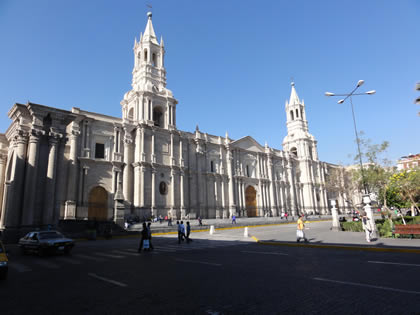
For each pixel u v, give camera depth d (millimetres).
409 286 7668
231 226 40594
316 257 13336
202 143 53688
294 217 57375
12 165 25859
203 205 51312
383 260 11969
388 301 6465
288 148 80062
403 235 19484
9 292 8078
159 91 49969
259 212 61625
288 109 83500
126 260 13820
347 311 5906
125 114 50438
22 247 17359
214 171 55281
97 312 6281
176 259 13812
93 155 39562
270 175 66312
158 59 52875
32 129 23656
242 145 62344
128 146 43469
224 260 13125
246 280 8898
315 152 80562
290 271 10156
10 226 22203
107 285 8711
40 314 6215
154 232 32531
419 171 28891
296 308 6180
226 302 6730
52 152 24359
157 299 7117
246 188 61000
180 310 6262
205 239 25109
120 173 41844
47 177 23828
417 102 20031
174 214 45562
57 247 16062
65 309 6527
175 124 50438
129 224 35219
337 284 8102
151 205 43000
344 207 79562
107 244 22750
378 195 33969
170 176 46906
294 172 74250
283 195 68875
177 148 49688
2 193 34719
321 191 77562
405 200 31344
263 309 6180
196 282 8812
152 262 13039
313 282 8414
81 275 10359
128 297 7352
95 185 38812
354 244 17125
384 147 31078
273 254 14797
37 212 23094
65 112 25469
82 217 36219
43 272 11133
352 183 36344
